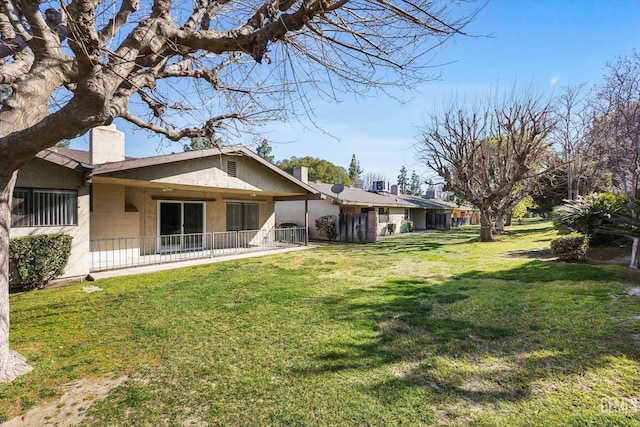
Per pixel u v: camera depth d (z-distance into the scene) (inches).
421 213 1149.1
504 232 766.5
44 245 259.9
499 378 113.2
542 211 1306.6
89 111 102.6
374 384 112.7
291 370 124.4
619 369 114.3
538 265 324.2
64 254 273.9
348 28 122.7
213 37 120.9
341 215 696.4
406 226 985.5
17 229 261.1
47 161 274.7
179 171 374.6
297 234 673.6
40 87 112.4
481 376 115.3
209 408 102.3
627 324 152.6
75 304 217.3
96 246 370.3
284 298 226.7
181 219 477.7
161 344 151.6
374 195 943.0
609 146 462.6
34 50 113.4
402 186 2854.3
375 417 95.2
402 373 119.8
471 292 229.6
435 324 167.3
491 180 741.9
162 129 187.0
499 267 328.5
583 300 193.0
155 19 116.6
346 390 109.7
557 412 93.1
